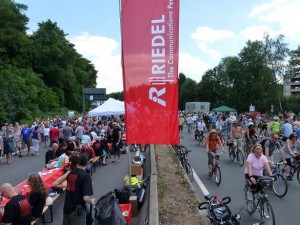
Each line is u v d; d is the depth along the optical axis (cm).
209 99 11081
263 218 754
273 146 1178
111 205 619
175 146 1850
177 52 750
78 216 582
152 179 973
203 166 1558
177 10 744
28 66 6347
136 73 762
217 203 666
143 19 752
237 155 1603
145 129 764
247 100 7856
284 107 7594
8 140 1786
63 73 7175
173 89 756
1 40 5606
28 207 534
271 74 7394
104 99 6594
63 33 8362
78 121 2817
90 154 1415
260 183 767
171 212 745
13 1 6109
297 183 1174
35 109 5012
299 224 755
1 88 4184
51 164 1087
